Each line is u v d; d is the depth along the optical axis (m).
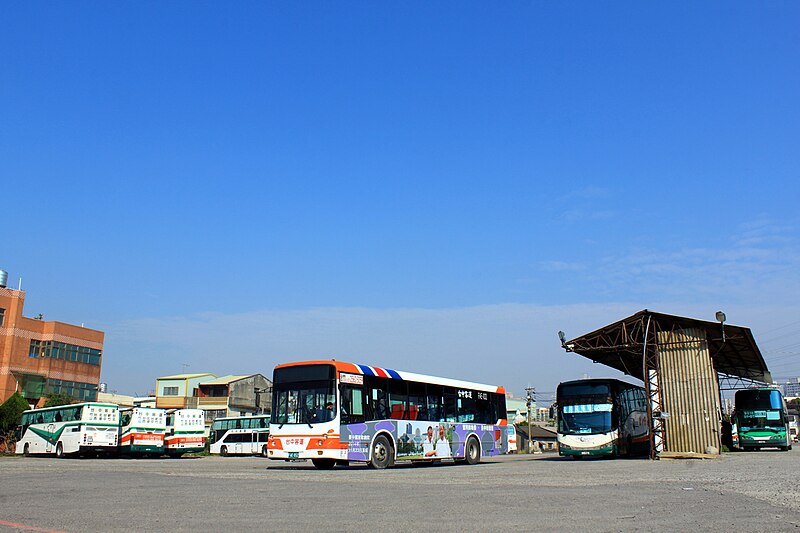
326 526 8.52
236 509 10.29
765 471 18.75
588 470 20.23
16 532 8.14
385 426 22.39
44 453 41.53
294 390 21.64
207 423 65.81
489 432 27.50
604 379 28.52
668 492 12.65
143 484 15.17
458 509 10.17
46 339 53.53
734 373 40.19
